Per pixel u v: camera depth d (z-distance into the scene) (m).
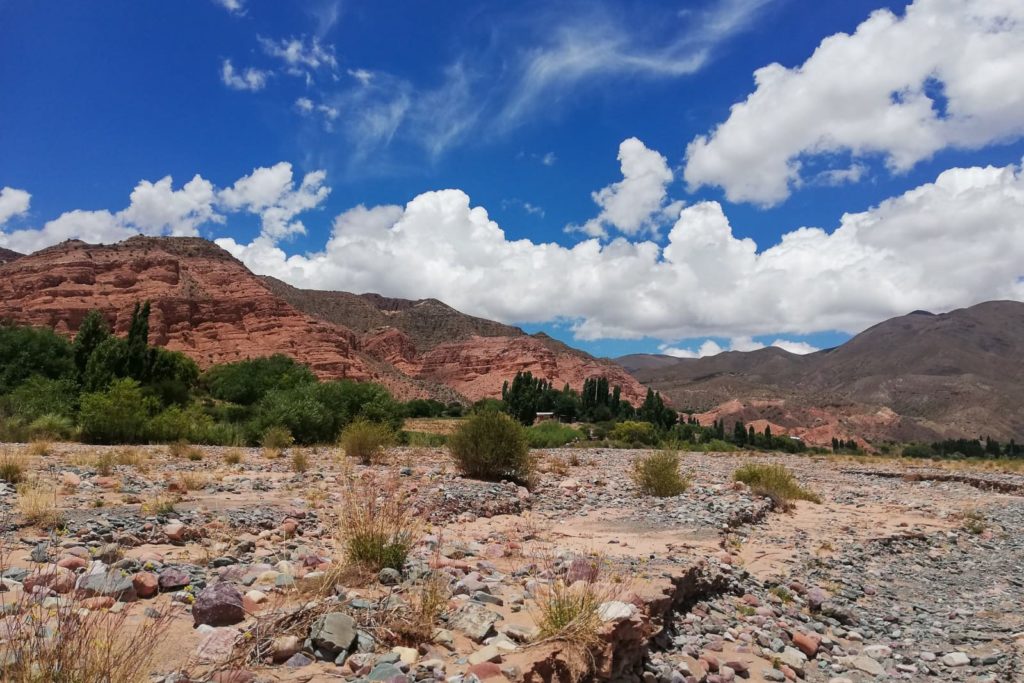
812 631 8.92
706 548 11.05
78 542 7.61
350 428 27.20
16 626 4.16
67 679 3.50
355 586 6.73
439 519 12.57
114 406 27.91
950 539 15.84
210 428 32.06
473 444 18.28
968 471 35.44
